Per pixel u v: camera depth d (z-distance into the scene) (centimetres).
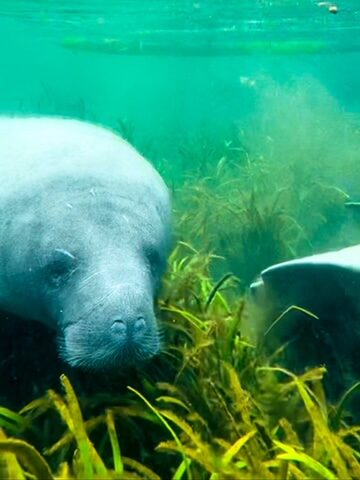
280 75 1583
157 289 121
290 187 301
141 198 118
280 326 135
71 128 141
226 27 755
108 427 92
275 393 112
